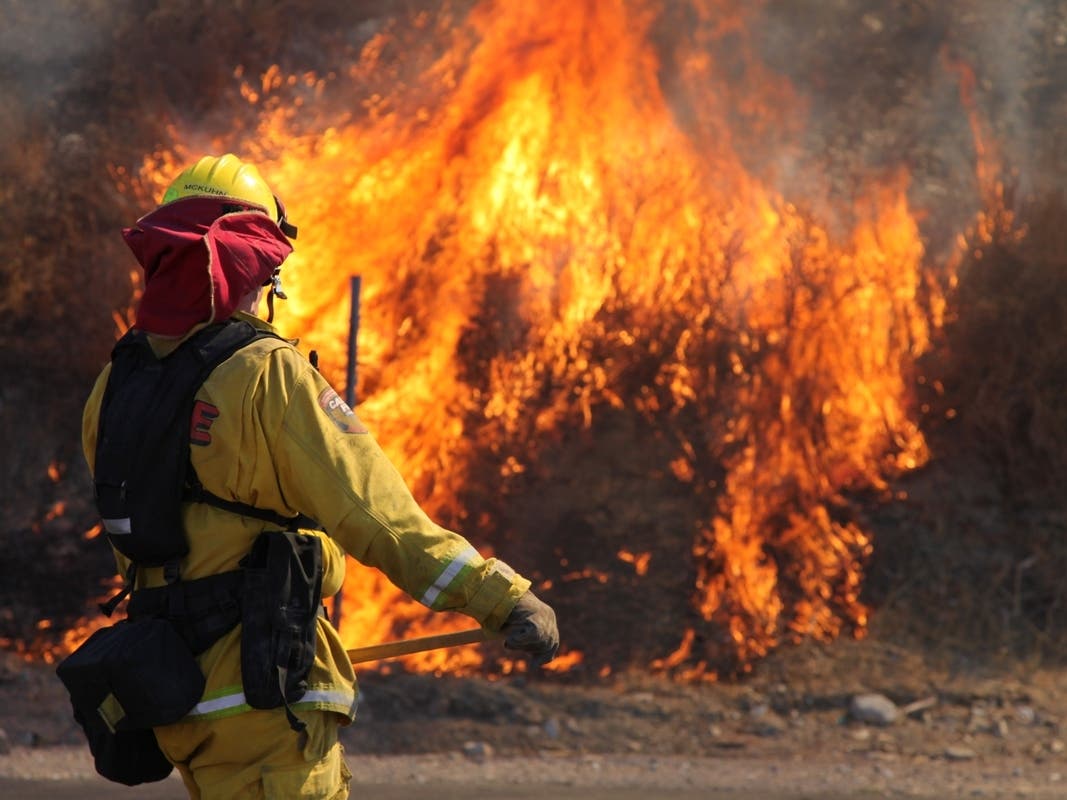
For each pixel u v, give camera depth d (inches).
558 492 928.3
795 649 866.8
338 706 244.1
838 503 957.8
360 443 240.8
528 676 847.1
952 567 926.4
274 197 269.3
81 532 942.4
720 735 773.3
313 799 238.8
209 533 239.1
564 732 770.2
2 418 991.6
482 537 912.9
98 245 1043.3
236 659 236.7
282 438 237.3
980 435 1000.9
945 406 1011.3
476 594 236.8
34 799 590.2
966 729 781.9
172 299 245.9
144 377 245.3
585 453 943.0
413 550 235.6
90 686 234.1
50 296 1024.2
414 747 744.3
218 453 237.9
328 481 235.9
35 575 911.7
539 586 891.4
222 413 238.1
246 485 238.7
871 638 881.5
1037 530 951.0
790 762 727.7
